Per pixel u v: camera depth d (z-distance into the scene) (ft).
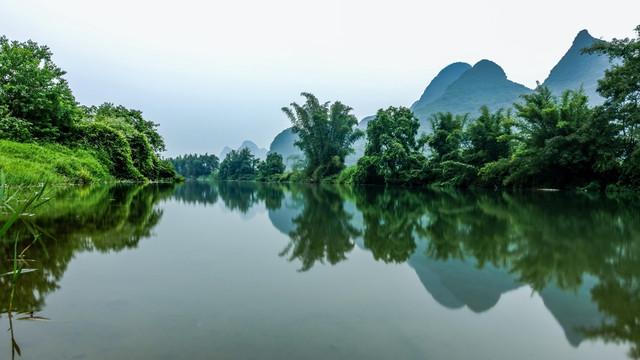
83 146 60.39
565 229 12.44
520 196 36.65
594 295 5.52
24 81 51.52
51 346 3.75
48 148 50.44
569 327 4.37
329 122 128.36
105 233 10.66
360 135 129.59
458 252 8.73
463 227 13.14
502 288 5.90
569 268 7.12
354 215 17.66
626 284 6.08
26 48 58.39
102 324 4.30
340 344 3.84
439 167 79.87
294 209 20.90
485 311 4.88
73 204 18.75
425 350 3.73
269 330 4.17
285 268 7.06
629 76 46.60
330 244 9.71
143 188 42.98
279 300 5.19
